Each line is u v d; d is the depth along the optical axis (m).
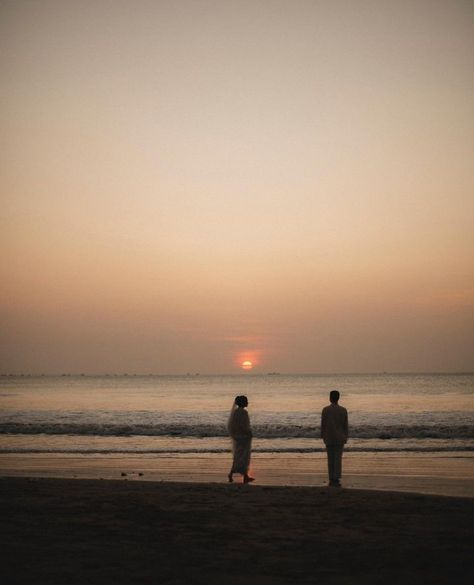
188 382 173.50
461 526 8.88
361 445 24.53
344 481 15.50
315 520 9.27
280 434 29.00
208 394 94.06
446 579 6.33
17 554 7.25
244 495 11.52
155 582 6.18
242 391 105.00
